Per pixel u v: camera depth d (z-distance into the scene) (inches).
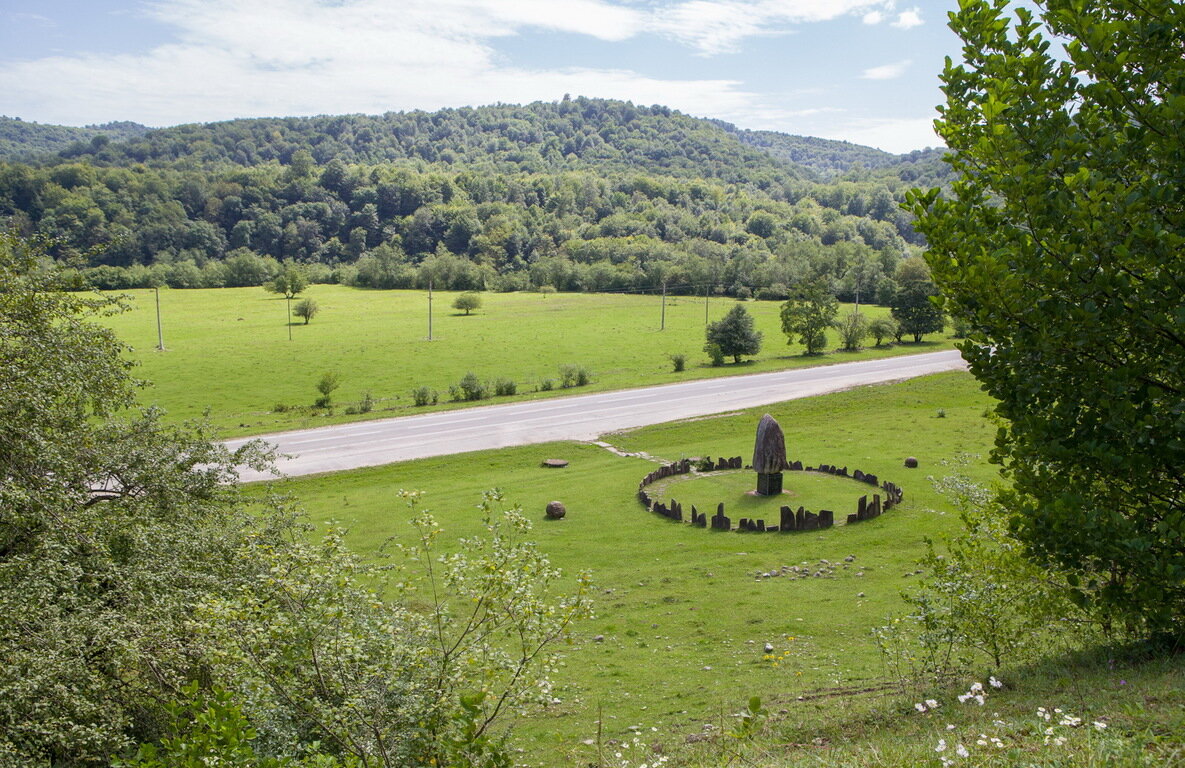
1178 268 383.2
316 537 1376.7
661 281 6747.1
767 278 6387.8
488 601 410.6
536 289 7194.9
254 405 2847.0
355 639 392.5
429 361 3777.1
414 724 389.4
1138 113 401.4
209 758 310.0
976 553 601.6
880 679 677.9
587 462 2017.7
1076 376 428.8
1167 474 423.8
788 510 1364.4
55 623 510.9
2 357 674.8
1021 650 574.6
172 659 530.6
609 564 1248.2
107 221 7549.2
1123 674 442.0
